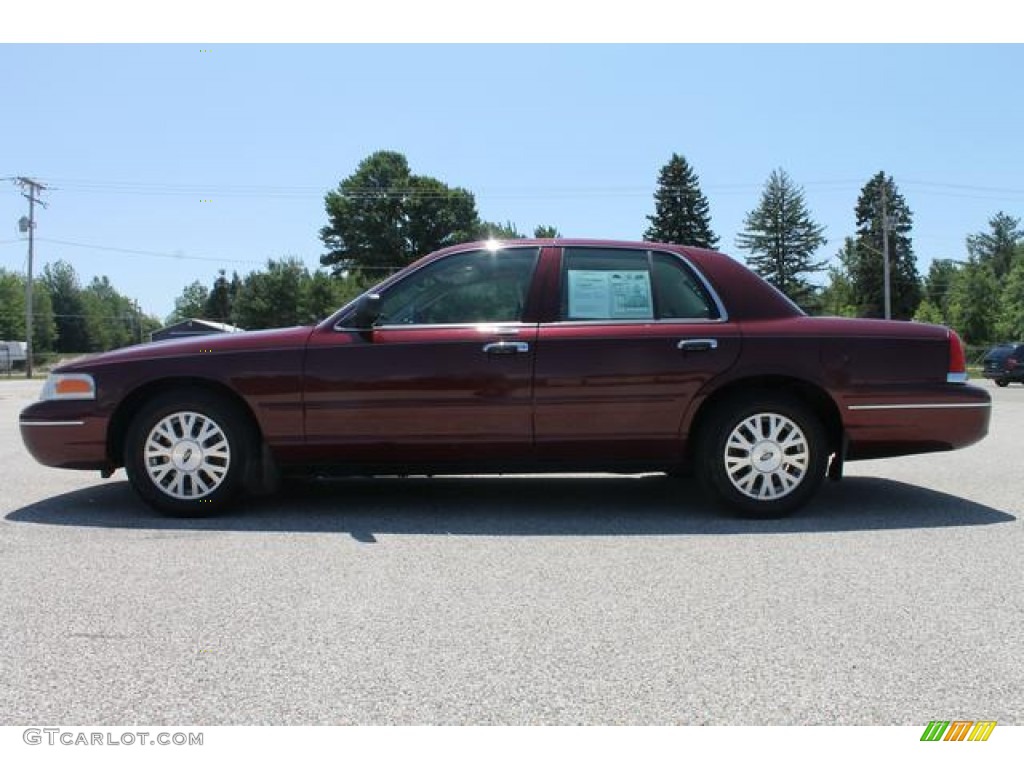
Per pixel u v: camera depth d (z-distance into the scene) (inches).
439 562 168.7
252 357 207.3
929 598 145.1
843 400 204.5
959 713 103.4
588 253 213.3
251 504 227.5
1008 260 4217.5
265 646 124.3
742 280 211.3
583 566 165.6
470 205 2928.2
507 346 203.9
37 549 179.5
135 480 209.5
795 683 111.4
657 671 115.3
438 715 103.2
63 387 213.0
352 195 2842.0
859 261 3203.7
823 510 218.1
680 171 2970.0
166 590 150.8
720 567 164.4
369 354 205.8
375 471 209.6
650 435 205.0
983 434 209.2
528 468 208.8
